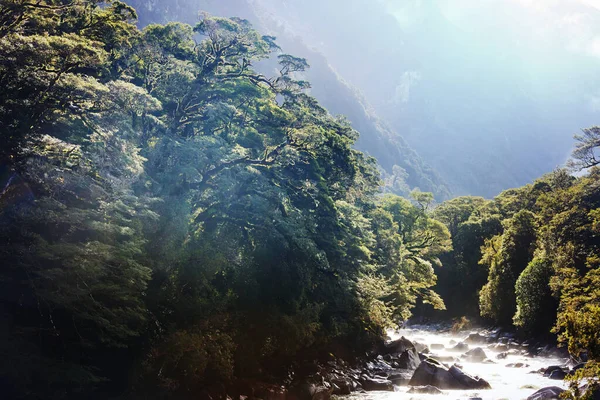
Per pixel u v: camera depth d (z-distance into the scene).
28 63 24.77
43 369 22.30
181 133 40.59
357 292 50.22
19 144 22.62
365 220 58.03
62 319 24.95
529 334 71.88
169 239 30.20
